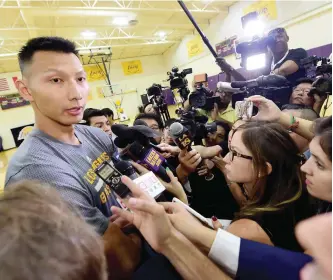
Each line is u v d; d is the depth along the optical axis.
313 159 0.59
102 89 10.27
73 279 0.20
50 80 0.65
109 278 0.46
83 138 0.84
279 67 1.91
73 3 5.73
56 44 0.66
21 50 0.67
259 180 0.72
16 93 8.98
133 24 7.07
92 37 7.91
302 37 5.40
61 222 0.23
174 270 0.48
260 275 0.45
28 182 0.28
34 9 5.15
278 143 0.70
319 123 0.59
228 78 2.19
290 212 0.66
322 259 0.29
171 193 0.81
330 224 0.29
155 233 0.47
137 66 11.17
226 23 7.34
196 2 6.59
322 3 4.88
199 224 0.54
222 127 1.64
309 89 1.41
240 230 0.63
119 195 0.52
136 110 11.08
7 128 8.92
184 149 0.97
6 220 0.21
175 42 9.86
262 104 0.92
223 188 1.29
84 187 0.66
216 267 0.47
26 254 0.19
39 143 0.66
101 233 0.58
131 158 0.81
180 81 2.32
